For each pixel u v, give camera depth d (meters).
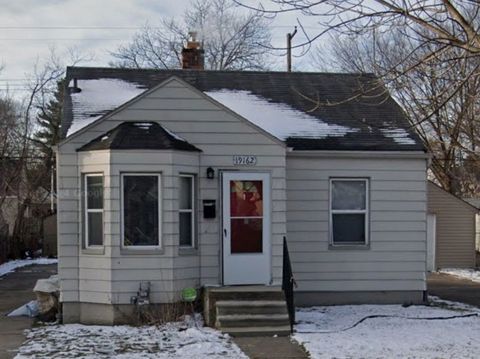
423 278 15.38
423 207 15.41
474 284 20.52
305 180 15.15
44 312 13.34
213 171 13.34
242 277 13.34
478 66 8.45
